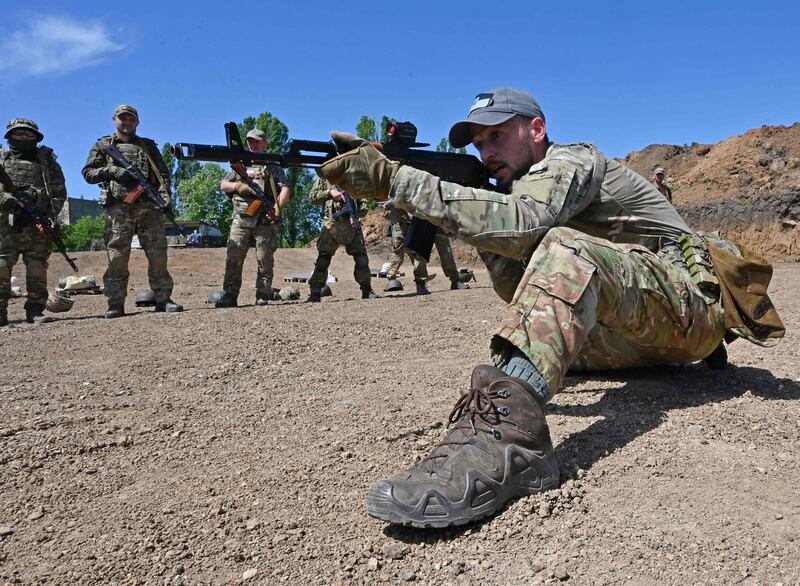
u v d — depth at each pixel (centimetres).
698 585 181
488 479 219
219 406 388
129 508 252
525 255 271
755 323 308
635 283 272
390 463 281
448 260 1238
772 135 3053
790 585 178
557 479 240
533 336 239
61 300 987
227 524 234
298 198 4788
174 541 223
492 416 228
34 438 336
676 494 235
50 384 464
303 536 222
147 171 888
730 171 3020
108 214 879
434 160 305
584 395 351
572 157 283
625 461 262
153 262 922
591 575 189
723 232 2798
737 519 215
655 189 320
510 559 201
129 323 771
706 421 302
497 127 304
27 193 857
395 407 364
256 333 646
